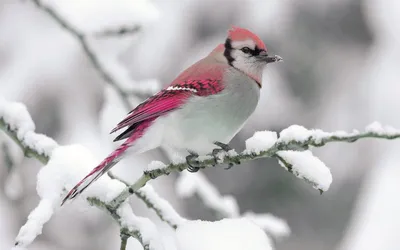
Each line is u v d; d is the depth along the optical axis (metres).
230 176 13.89
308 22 13.10
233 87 7.00
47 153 6.18
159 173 5.56
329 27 13.25
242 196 13.89
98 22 8.26
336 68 13.27
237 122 7.07
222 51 7.49
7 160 7.99
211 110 6.77
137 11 8.27
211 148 6.89
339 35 13.30
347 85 13.29
